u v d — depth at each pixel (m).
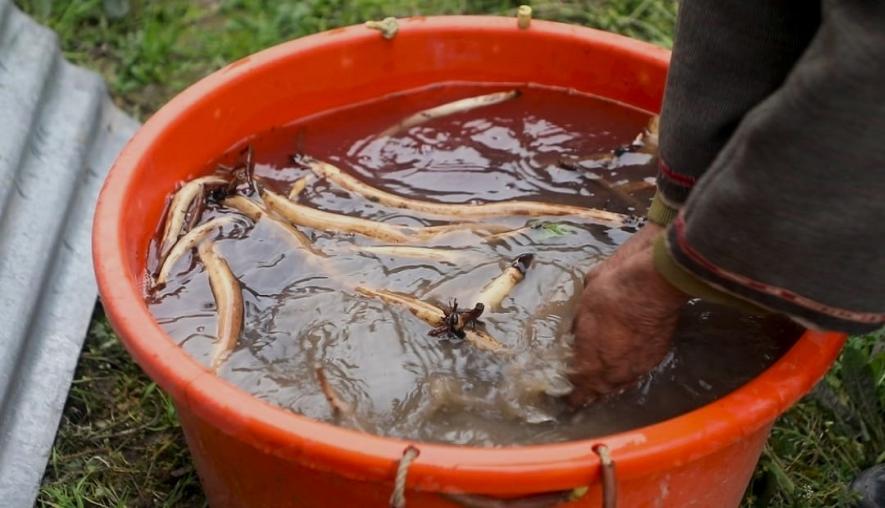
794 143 0.80
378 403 1.04
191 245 1.21
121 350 1.40
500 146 1.38
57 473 1.27
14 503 1.21
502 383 1.06
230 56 1.84
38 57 1.62
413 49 1.40
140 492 1.26
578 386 1.04
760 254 0.84
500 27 1.40
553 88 1.42
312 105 1.38
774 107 0.81
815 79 0.79
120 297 1.00
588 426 1.03
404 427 1.02
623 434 0.90
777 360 1.02
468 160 1.36
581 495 0.89
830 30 0.79
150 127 1.22
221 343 1.10
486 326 1.11
